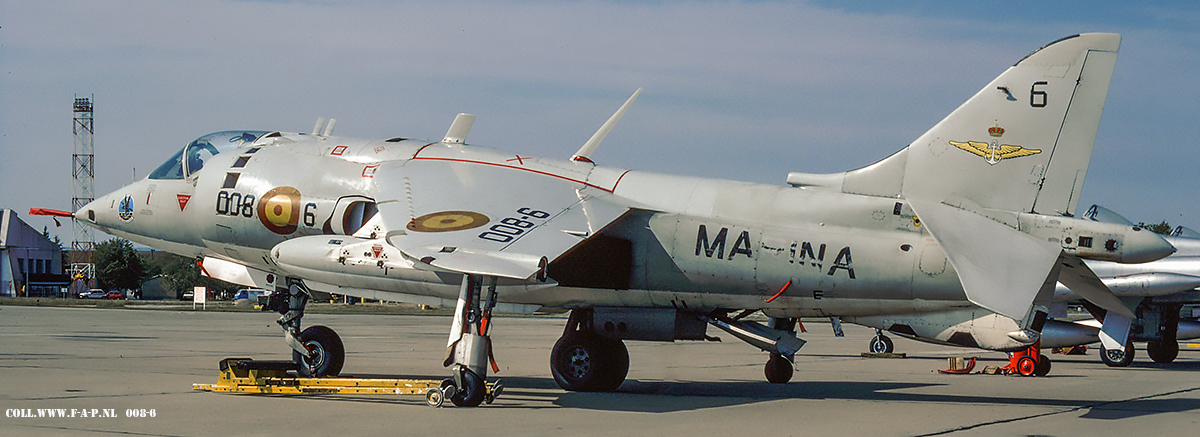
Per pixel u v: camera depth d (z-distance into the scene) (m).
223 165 20.27
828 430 12.55
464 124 19.98
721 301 17.22
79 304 85.38
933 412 14.54
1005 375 22.77
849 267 16.09
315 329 19.05
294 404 14.91
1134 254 14.58
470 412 14.19
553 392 17.64
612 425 12.91
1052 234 14.98
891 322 17.20
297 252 17.88
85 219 22.20
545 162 18.86
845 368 24.95
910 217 15.97
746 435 12.12
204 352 27.08
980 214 15.41
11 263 118.12
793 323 20.31
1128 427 13.02
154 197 21.17
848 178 16.61
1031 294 12.97
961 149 15.73
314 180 19.09
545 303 18.33
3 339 32.25
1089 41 15.02
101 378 18.61
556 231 15.37
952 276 15.55
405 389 15.41
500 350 30.77
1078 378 21.91
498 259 13.95
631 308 17.94
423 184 17.47
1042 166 15.20
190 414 13.68
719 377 21.61
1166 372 24.41
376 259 16.95
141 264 152.25
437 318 67.12
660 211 17.44
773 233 16.62
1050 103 15.19
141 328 42.66
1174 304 27.73
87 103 143.25
